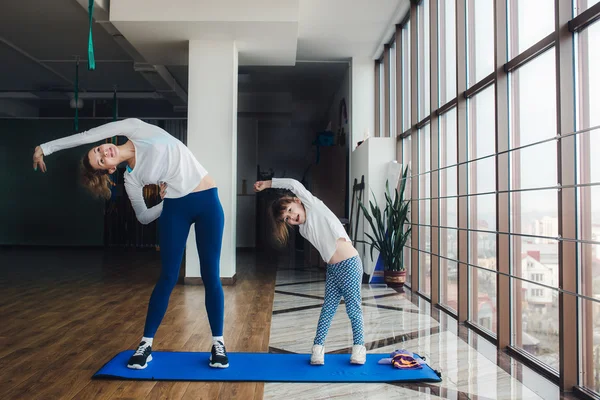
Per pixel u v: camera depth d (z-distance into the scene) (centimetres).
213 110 537
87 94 927
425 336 313
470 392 214
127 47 626
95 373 235
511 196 290
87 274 622
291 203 252
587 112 217
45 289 504
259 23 492
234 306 417
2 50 693
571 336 214
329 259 253
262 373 236
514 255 286
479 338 309
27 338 307
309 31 601
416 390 217
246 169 1042
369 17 555
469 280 356
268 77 837
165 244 245
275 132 1294
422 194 497
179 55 597
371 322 354
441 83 432
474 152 356
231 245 539
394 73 624
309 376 232
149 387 219
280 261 795
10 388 218
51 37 641
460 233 358
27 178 1034
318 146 873
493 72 317
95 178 238
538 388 218
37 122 1028
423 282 488
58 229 1034
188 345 290
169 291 248
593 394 205
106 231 1019
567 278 215
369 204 553
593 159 212
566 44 222
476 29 352
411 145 509
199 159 535
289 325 346
